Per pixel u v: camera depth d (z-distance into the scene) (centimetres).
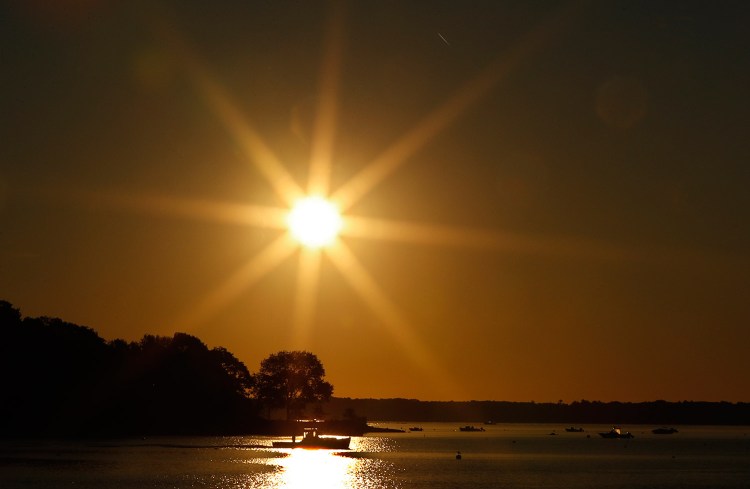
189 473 15788
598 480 16038
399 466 18950
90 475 14912
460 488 14375
